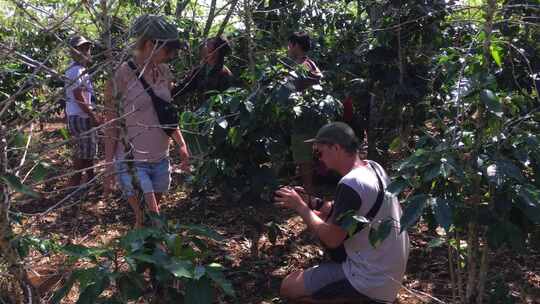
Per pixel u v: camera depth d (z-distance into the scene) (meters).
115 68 2.81
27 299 2.71
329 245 3.18
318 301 3.34
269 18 6.12
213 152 3.96
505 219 2.84
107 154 3.52
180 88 4.62
